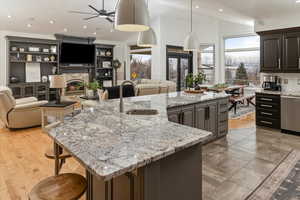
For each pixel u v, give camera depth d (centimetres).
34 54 847
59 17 746
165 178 146
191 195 166
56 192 145
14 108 511
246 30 854
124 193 141
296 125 470
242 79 897
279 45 511
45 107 452
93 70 1006
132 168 117
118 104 325
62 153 201
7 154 374
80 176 168
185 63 967
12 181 283
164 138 161
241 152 375
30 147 408
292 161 334
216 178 283
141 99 380
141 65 1005
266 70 537
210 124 414
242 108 815
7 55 775
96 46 990
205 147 400
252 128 536
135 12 196
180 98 396
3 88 529
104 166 116
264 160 339
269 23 537
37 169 317
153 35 360
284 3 440
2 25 746
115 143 151
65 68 934
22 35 818
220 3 482
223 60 932
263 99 527
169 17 870
